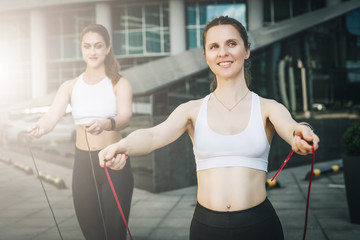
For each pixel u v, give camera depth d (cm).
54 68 2486
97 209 240
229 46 138
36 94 2452
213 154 136
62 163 923
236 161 134
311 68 1016
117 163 117
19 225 417
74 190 245
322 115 1016
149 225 427
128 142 123
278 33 920
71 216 457
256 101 140
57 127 978
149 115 611
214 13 2281
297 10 2289
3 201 540
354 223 418
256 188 136
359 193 411
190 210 491
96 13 2352
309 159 963
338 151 1067
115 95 246
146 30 2334
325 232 388
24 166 850
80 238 367
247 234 130
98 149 239
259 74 845
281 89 916
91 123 191
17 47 2544
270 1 2295
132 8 2345
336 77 1091
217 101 142
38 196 584
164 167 614
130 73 720
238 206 133
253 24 2211
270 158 838
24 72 2519
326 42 1072
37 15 2455
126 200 238
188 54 870
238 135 134
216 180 136
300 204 516
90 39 241
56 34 2480
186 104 148
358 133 411
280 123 129
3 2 2453
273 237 133
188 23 2294
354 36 1145
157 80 641
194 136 141
